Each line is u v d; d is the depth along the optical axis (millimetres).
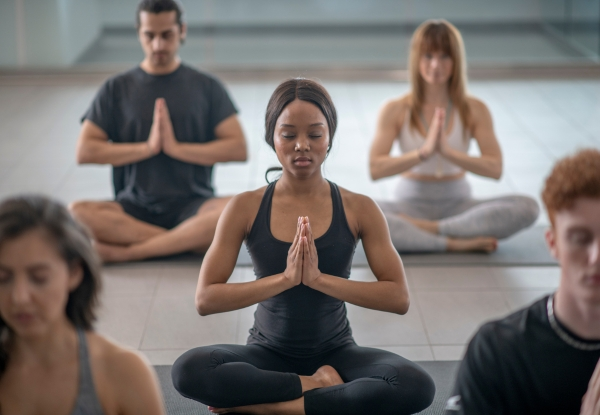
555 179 1114
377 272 1866
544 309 1192
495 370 1196
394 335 2514
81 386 1174
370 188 4090
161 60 3037
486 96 6098
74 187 4129
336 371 1878
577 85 6426
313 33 6836
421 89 3107
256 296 1777
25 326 1096
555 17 6758
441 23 3041
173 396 2102
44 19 6652
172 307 2709
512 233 3170
